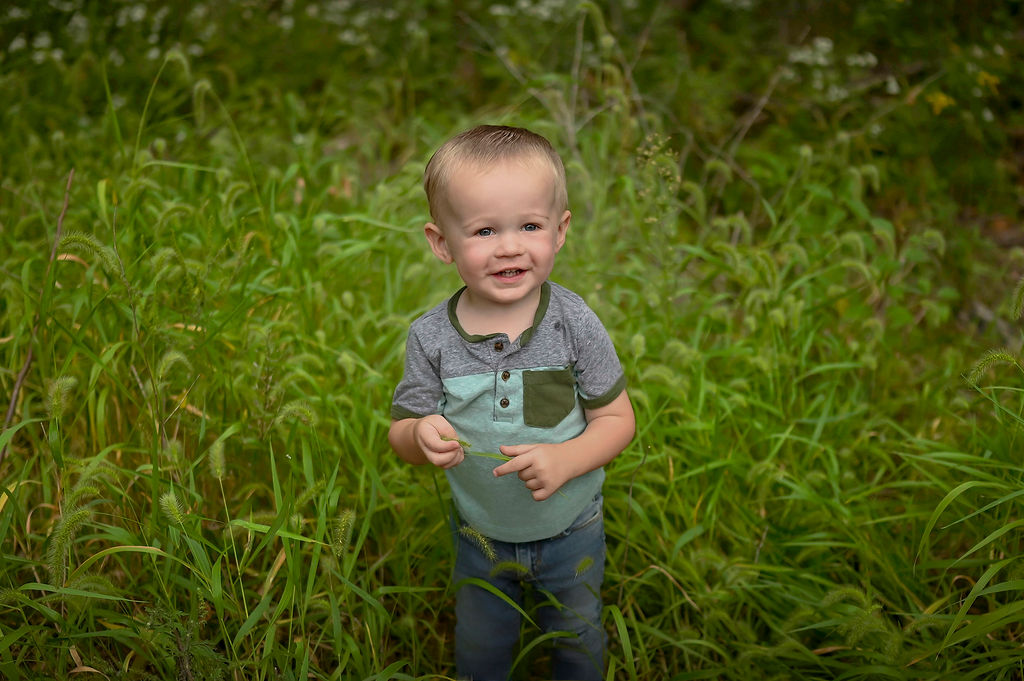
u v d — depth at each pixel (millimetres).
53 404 2398
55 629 2496
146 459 3047
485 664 2609
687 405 3199
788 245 3779
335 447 3035
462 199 2096
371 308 4016
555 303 2258
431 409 2322
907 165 5910
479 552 2484
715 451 3135
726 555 3080
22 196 4016
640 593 2990
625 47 6809
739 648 2744
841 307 4355
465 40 7383
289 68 6945
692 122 6207
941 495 3049
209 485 2990
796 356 3912
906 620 2859
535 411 2230
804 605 2711
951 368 3855
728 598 2717
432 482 2951
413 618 2699
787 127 6242
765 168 5867
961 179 5855
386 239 4328
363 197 4992
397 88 5871
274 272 3564
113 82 6285
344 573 2438
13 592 2168
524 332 2213
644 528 2982
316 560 2320
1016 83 6352
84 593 2115
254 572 2775
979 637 2553
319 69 6922
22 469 2758
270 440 2674
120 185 3865
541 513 2348
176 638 2178
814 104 6438
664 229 3758
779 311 3420
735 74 6762
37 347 3064
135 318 2652
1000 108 6488
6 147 5008
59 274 3258
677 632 2814
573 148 4680
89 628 2336
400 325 3252
